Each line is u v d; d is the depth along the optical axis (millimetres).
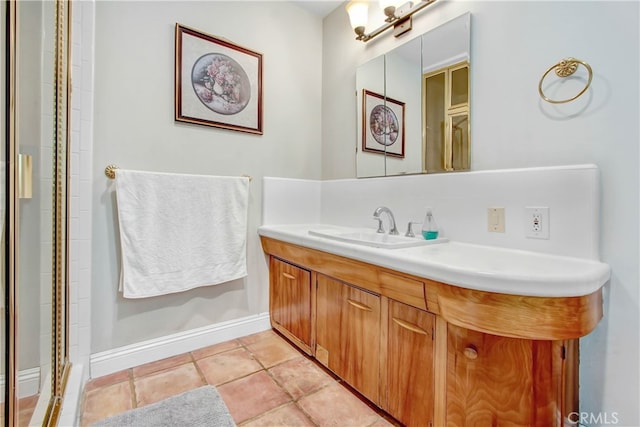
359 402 1392
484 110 1412
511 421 989
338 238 1558
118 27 1611
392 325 1230
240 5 2010
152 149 1710
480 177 1384
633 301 1028
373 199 1935
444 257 1113
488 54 1396
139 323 1711
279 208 2180
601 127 1084
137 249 1612
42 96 1105
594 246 1077
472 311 934
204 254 1817
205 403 1374
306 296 1750
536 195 1207
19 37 895
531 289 847
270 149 2154
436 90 1605
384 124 1897
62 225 1287
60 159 1257
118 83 1612
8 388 772
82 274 1525
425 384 1120
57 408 1159
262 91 2102
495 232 1326
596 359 1104
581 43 1127
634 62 1018
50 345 1168
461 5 1502
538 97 1238
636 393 1031
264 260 2143
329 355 1574
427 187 1613
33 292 1023
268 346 1914
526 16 1271
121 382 1538
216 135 1926
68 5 1380
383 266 1201
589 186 1083
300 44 2293
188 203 1764
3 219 772
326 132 2369
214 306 1949
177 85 1774
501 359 993
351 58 2156
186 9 1812
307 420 1281
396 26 1817
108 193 1605
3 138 779
